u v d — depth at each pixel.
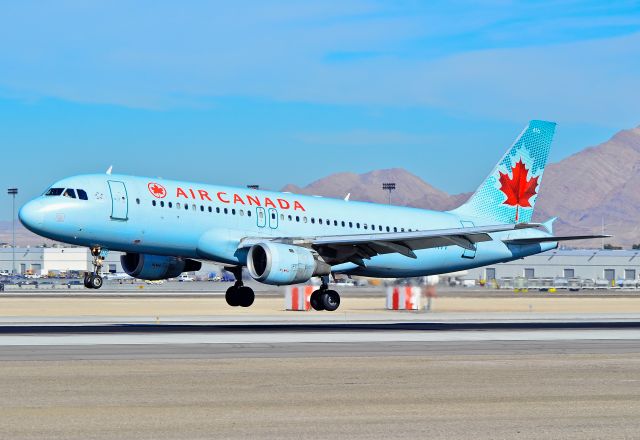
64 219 59.44
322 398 24.50
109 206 60.75
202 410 22.50
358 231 72.69
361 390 25.98
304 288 73.00
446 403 23.70
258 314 65.56
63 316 60.94
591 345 40.81
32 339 41.91
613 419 21.38
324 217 70.94
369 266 72.69
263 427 20.23
